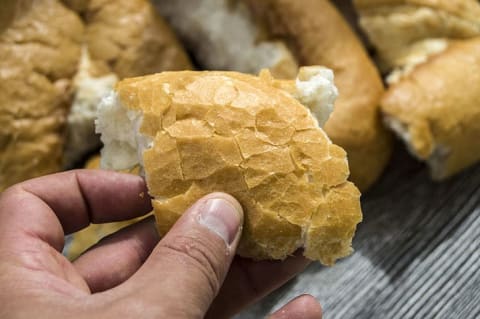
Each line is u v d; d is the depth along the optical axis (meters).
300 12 0.39
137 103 0.24
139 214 0.28
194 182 0.23
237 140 0.23
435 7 0.39
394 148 0.41
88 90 0.37
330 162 0.23
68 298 0.21
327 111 0.26
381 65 0.42
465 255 0.37
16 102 0.36
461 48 0.39
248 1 0.39
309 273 0.37
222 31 0.40
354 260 0.38
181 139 0.23
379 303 0.36
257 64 0.40
